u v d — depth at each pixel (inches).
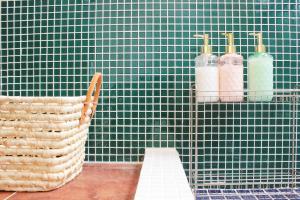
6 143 34.0
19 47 52.9
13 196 33.7
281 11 51.5
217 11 51.4
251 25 51.4
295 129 50.6
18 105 33.6
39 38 52.6
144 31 51.4
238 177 50.4
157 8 51.5
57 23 52.4
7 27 53.0
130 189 37.2
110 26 51.8
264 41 51.3
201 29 51.3
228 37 45.5
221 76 44.5
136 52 51.4
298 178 50.1
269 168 50.5
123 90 51.2
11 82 52.9
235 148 50.4
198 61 45.3
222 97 44.1
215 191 49.3
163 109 50.8
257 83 44.0
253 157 50.4
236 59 44.1
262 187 50.6
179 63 51.0
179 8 51.4
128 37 51.5
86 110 38.9
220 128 50.4
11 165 34.5
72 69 52.0
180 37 51.2
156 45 51.3
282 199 45.6
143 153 50.8
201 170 50.3
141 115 50.9
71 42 52.1
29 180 34.8
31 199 32.7
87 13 52.0
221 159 50.3
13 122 34.0
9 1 52.9
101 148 51.1
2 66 53.0
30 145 34.1
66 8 52.3
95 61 51.7
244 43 51.1
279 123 50.6
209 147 50.4
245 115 50.5
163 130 50.8
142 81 51.1
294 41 51.5
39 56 52.6
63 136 34.3
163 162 39.9
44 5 52.6
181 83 50.9
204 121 50.4
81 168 44.7
